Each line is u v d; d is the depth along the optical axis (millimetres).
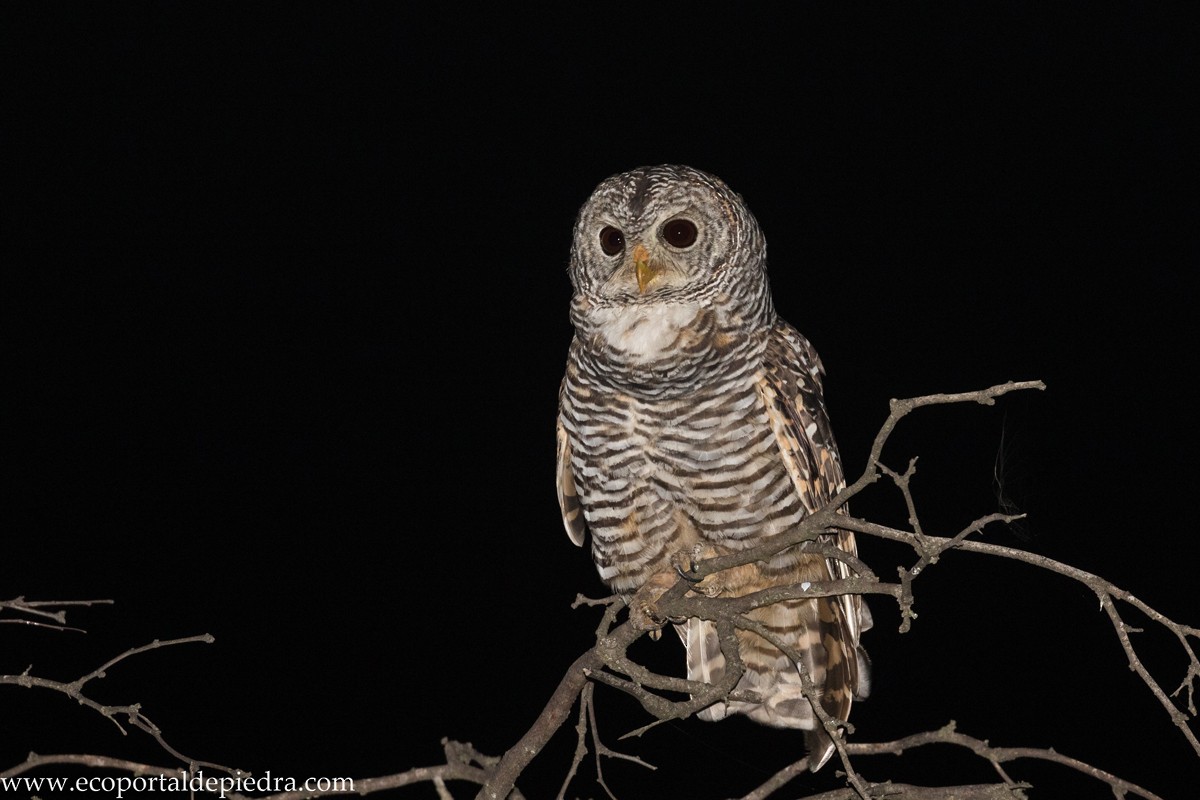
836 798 5094
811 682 4625
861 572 4352
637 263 6094
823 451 6453
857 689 6562
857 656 6523
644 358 6094
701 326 6109
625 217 6207
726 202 6285
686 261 6133
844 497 4242
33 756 4266
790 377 6277
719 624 4801
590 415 6344
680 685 4887
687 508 6328
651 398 6188
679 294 6137
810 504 6250
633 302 6191
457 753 5473
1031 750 4938
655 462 6281
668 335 6090
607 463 6375
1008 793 4973
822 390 6664
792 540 4465
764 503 6254
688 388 6133
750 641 6586
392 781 4906
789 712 6680
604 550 6664
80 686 4324
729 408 6156
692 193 6191
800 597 4555
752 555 4625
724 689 4844
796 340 6582
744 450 6188
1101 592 3969
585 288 6375
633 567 6605
